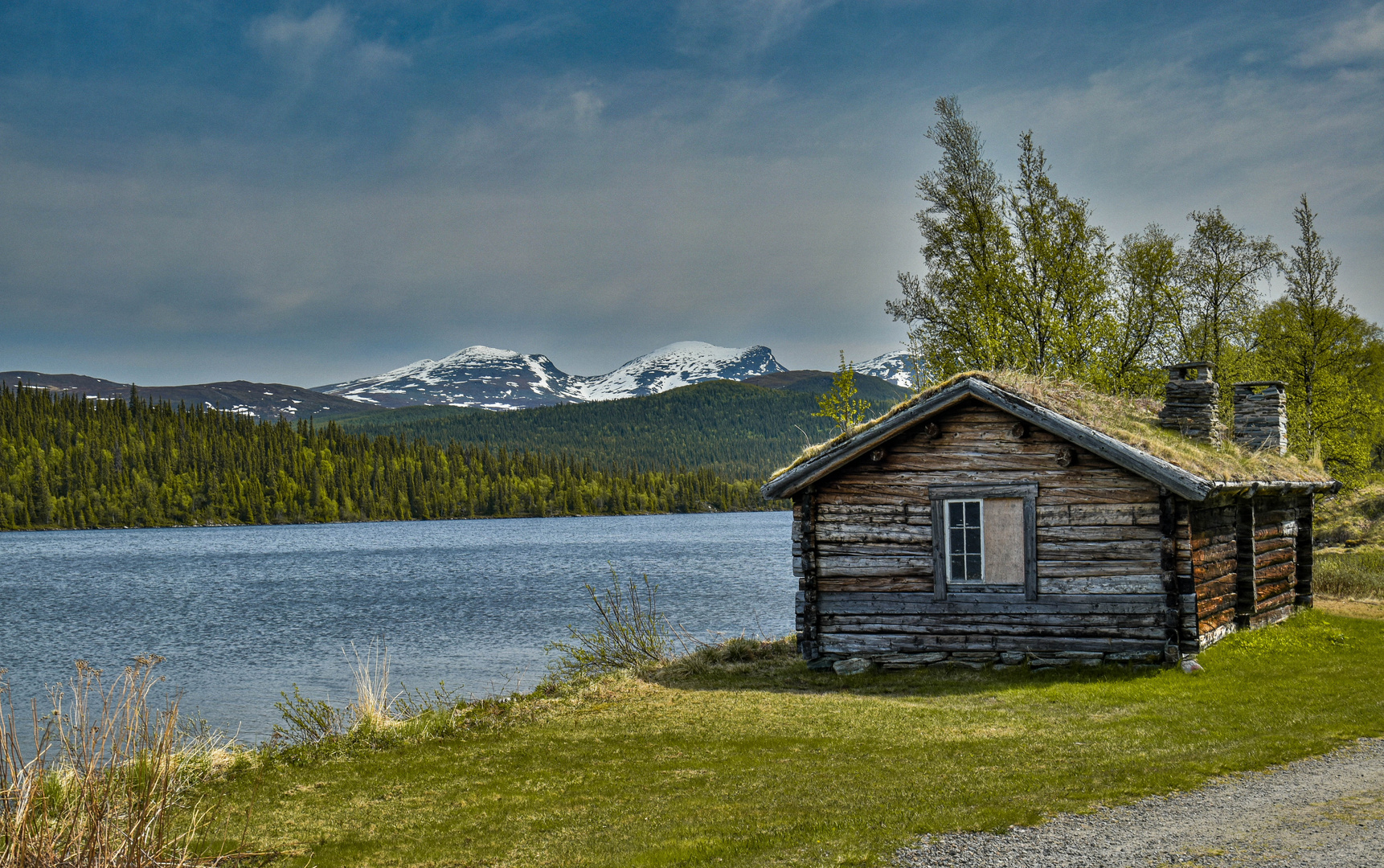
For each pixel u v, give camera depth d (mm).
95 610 51188
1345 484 42000
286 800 10648
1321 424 40625
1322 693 13133
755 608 42812
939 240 40188
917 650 16812
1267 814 7973
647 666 18500
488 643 34188
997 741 11383
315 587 63062
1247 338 42781
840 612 17297
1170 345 42031
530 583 61219
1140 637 15672
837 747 11617
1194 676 14609
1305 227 41000
